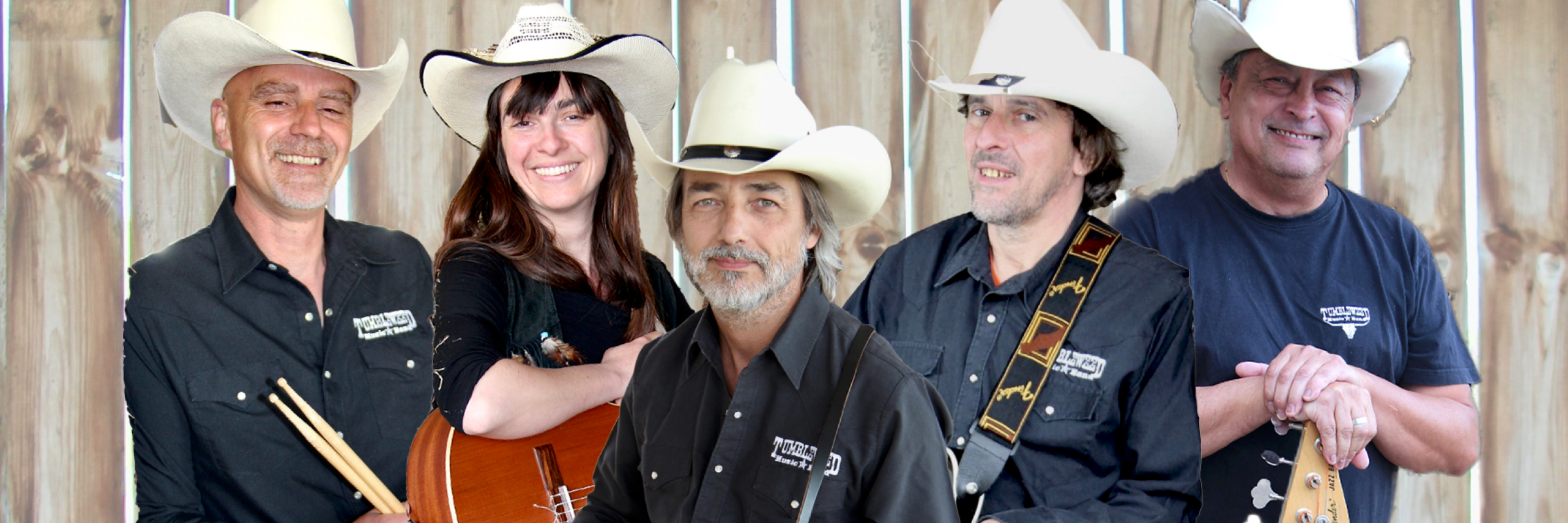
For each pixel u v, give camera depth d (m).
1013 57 2.63
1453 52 3.52
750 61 3.56
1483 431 3.47
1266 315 3.15
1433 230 3.50
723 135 2.27
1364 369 3.15
